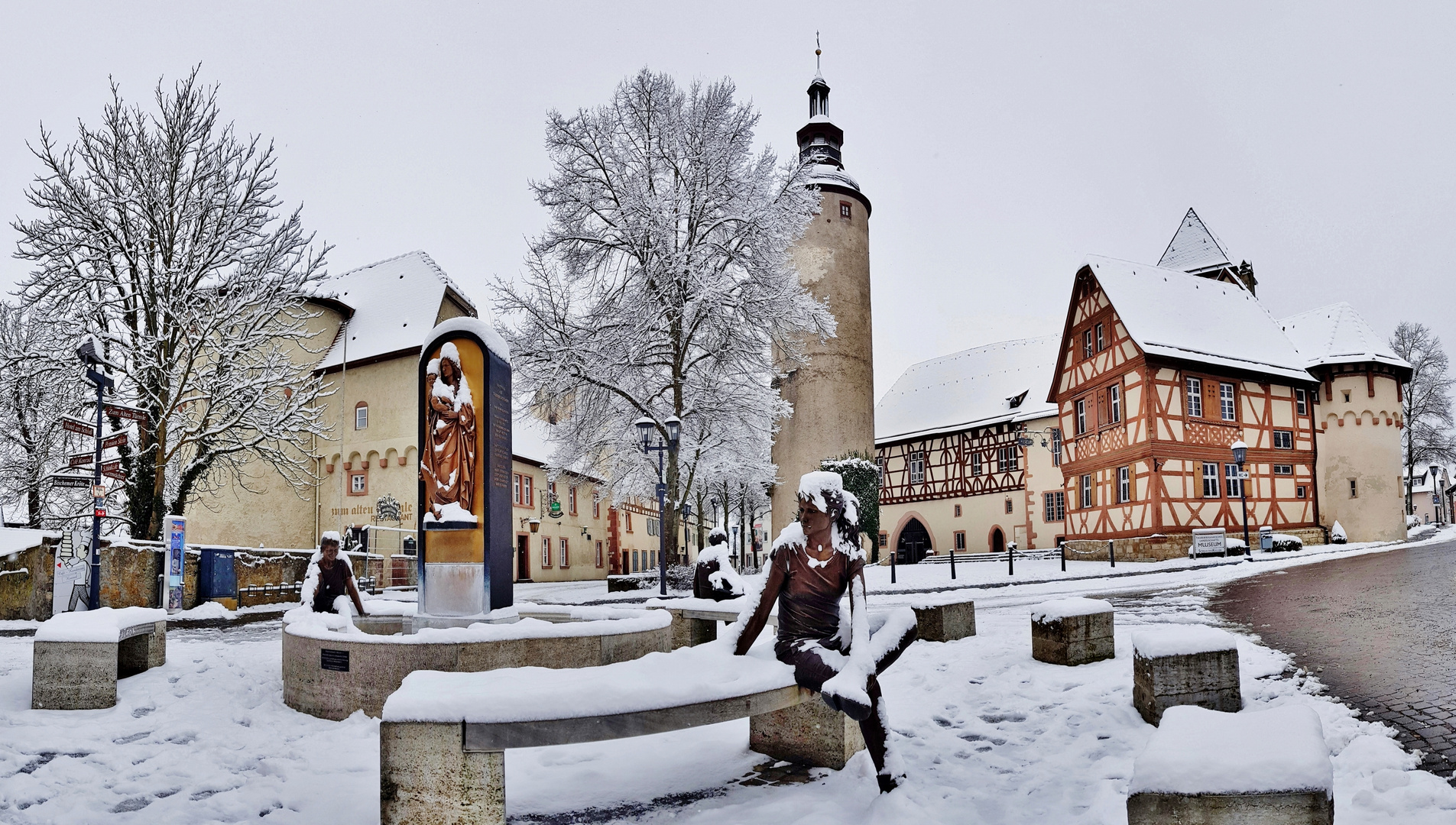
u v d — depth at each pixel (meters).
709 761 6.14
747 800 5.23
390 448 39.47
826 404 38.59
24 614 20.50
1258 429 37.88
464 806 4.01
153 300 25.45
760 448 35.97
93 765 6.25
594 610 10.90
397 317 41.69
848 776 5.65
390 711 4.09
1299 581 19.25
